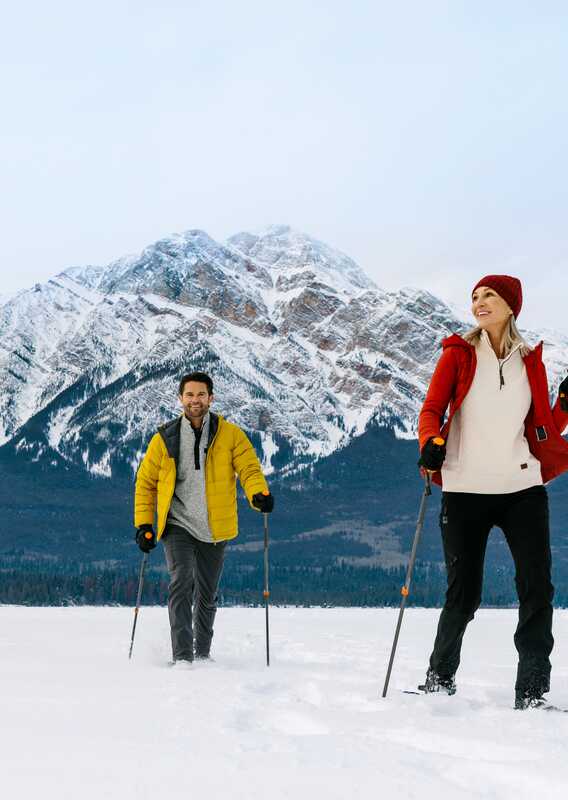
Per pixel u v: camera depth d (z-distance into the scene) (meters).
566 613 15.26
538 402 3.95
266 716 3.15
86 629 9.20
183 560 5.71
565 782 2.10
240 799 1.98
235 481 6.10
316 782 2.13
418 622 12.98
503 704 3.74
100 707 3.36
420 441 3.97
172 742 2.63
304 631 9.96
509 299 4.00
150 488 5.95
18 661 5.53
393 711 3.17
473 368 3.99
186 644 5.56
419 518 4.01
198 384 5.85
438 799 1.99
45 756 2.44
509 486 3.92
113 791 2.05
